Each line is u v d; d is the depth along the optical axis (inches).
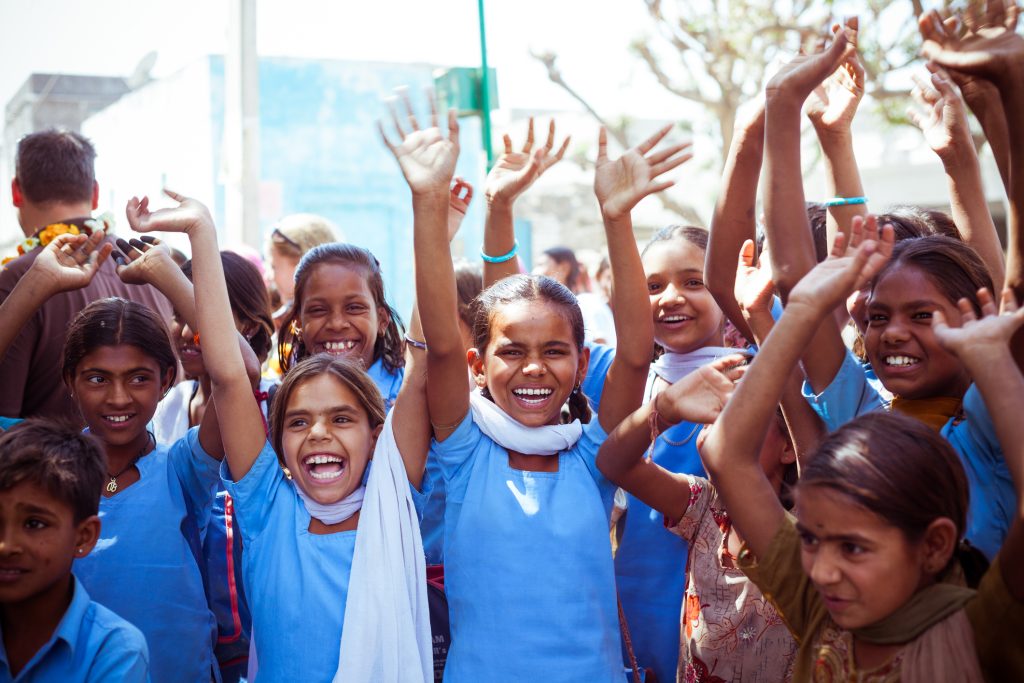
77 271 121.3
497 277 138.5
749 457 90.5
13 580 99.0
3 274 146.7
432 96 114.0
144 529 123.5
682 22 518.9
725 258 121.7
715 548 115.6
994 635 78.9
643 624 128.6
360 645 107.3
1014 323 81.5
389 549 110.7
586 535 110.6
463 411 114.3
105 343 126.6
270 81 508.7
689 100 560.7
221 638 138.8
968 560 89.3
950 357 104.1
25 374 144.2
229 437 116.5
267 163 510.0
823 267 90.5
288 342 166.2
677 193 687.1
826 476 80.7
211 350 116.6
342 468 117.0
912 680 79.2
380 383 154.0
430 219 108.5
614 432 110.0
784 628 111.8
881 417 84.3
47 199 161.9
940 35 93.2
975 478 98.3
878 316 107.8
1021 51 87.3
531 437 113.3
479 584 109.1
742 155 118.6
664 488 114.5
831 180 126.3
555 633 107.0
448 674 108.8
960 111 123.9
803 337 89.0
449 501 114.7
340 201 521.7
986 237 123.7
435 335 109.3
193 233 119.9
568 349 115.5
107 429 127.0
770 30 503.2
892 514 78.7
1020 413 78.3
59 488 100.3
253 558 115.5
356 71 521.7
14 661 102.3
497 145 545.3
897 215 143.9
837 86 125.3
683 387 101.7
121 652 101.1
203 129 446.6
